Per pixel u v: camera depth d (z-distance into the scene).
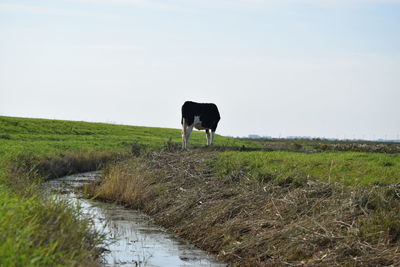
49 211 11.42
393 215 12.78
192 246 15.09
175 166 23.69
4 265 7.67
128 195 21.23
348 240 11.93
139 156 28.03
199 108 30.81
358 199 13.98
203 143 52.22
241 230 14.63
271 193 16.66
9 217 9.38
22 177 17.05
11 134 48.16
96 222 17.55
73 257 9.62
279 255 12.52
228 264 13.20
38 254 8.68
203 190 18.95
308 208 14.53
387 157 21.30
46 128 57.12
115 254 13.99
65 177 28.38
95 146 41.03
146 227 17.44
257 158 22.23
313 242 12.44
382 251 11.28
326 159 20.72
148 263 13.21
